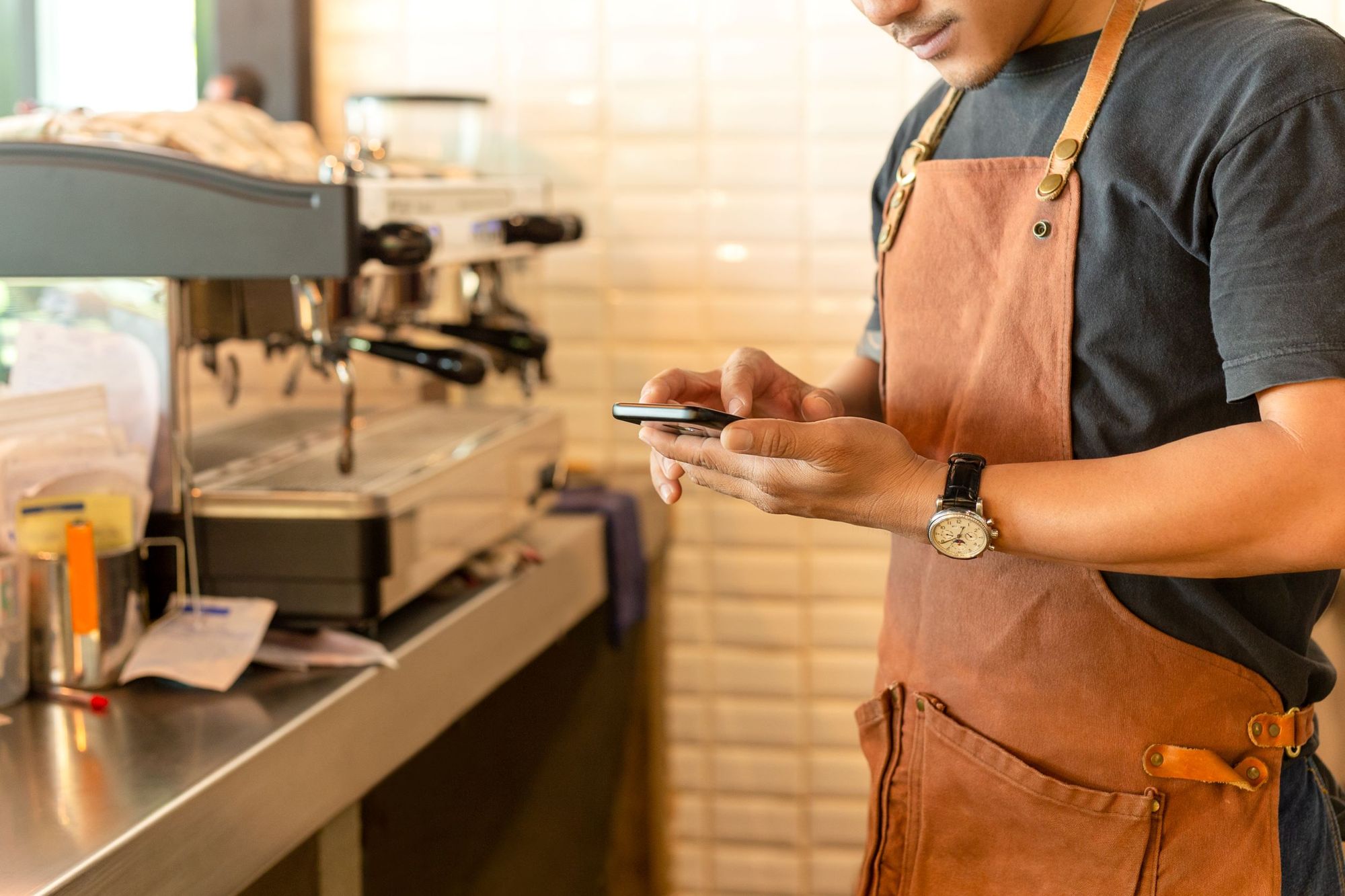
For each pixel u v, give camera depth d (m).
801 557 2.44
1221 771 1.08
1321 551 0.92
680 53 2.35
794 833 2.51
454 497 1.69
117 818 1.13
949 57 1.04
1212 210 0.99
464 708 1.68
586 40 2.37
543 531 2.07
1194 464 0.94
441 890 1.82
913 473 1.00
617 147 2.39
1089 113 1.05
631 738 2.48
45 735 1.31
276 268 1.42
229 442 1.81
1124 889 1.11
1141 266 1.03
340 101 2.45
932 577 1.19
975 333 1.14
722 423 0.97
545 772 2.15
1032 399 1.09
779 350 2.40
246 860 1.25
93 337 1.51
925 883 1.20
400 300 1.84
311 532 1.51
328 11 2.43
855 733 2.46
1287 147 0.94
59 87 2.47
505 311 2.14
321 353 1.59
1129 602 1.08
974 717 1.16
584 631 2.26
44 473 1.44
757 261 2.38
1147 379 1.05
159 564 1.54
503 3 2.38
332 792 1.39
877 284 1.33
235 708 1.38
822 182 2.34
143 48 2.45
